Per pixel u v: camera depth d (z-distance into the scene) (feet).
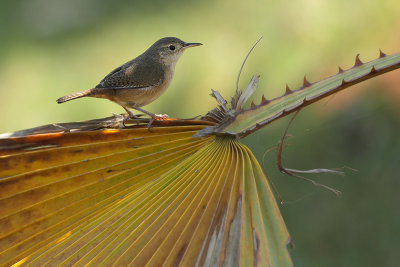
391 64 13.26
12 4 68.49
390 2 49.83
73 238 14.03
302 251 34.78
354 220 35.27
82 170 14.19
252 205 13.29
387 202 35.55
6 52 62.54
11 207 13.98
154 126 14.70
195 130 14.60
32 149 14.01
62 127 15.26
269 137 32.32
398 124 37.70
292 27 52.49
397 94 38.34
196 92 51.47
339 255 34.47
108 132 14.30
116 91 27.76
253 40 53.01
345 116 37.47
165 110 51.16
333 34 50.03
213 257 12.95
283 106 14.03
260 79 49.06
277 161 14.44
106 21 62.75
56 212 14.17
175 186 13.92
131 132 14.33
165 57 30.17
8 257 13.92
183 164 14.06
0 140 13.83
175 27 58.65
